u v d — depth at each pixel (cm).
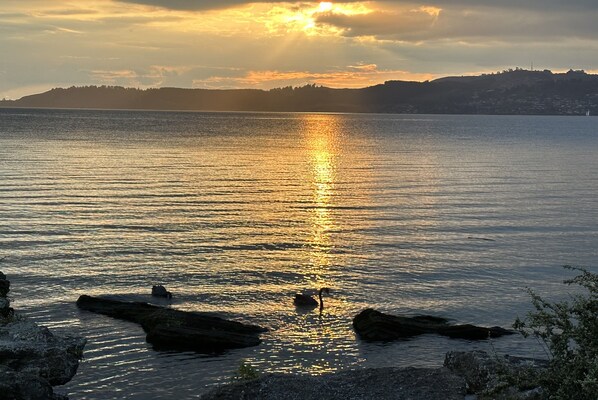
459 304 3712
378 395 1529
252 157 12688
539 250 4991
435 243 5159
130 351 2939
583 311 1373
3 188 7281
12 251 4534
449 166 11538
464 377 1642
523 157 13750
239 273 4225
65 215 5825
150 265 4338
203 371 2764
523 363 1647
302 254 4747
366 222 6000
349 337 3184
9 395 1627
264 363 2872
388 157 13425
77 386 2591
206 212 6272
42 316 3344
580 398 1281
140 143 15700
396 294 3875
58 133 19100
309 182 8919
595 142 19738
